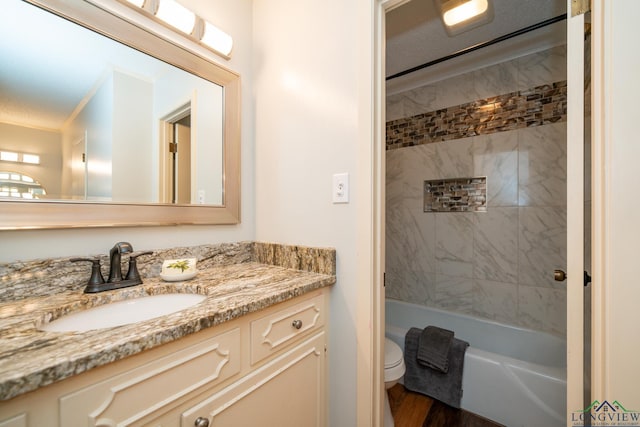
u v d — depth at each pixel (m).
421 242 2.30
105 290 0.84
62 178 0.84
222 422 0.70
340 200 1.08
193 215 1.16
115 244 0.95
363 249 1.01
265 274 1.10
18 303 0.73
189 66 1.15
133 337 0.53
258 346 0.80
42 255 0.81
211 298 0.79
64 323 0.71
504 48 1.81
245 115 1.38
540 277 1.80
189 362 0.63
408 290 2.37
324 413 1.08
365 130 1.00
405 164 2.39
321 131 1.14
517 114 1.88
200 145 1.19
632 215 0.59
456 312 2.11
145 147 1.03
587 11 0.69
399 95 2.43
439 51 1.86
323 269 1.10
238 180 1.33
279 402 0.87
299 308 0.95
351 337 1.05
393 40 1.75
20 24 0.77
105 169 0.93
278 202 1.30
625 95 0.59
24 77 0.78
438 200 2.29
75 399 0.47
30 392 0.43
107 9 0.92
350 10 1.06
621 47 0.60
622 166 0.60
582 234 0.70
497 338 1.89
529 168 1.84
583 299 0.70
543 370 1.35
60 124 0.84
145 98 1.03
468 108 2.08
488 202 1.99
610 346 0.61
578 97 0.70
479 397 1.49
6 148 0.75
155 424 0.57
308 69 1.18
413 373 1.70
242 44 1.37
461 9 1.48
